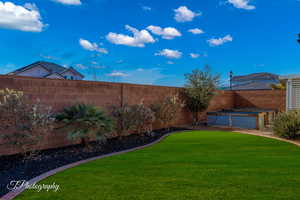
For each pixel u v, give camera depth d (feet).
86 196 11.82
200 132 36.19
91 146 25.14
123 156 20.61
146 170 16.12
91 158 20.11
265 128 41.39
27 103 21.80
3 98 19.93
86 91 27.53
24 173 15.79
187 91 45.19
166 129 39.27
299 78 36.76
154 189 12.64
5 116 19.06
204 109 46.44
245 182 13.60
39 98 22.84
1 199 11.69
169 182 13.67
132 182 13.74
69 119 23.35
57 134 24.38
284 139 29.58
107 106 30.17
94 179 14.34
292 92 38.04
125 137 31.24
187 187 12.87
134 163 18.08
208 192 12.17
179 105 42.24
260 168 16.48
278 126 31.53
